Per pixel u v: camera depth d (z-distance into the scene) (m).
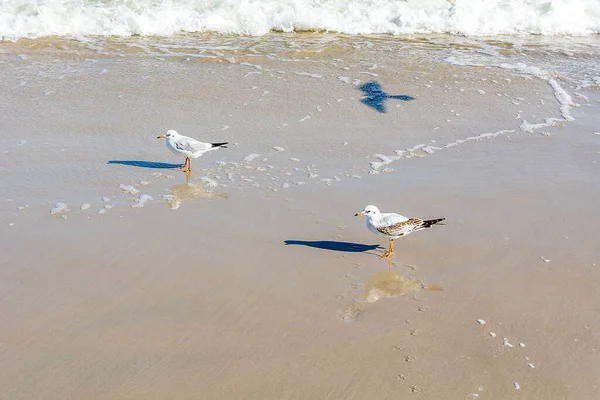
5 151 11.30
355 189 10.22
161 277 7.97
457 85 14.84
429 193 10.12
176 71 15.29
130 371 6.40
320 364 6.55
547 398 6.19
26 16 17.92
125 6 18.89
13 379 6.27
